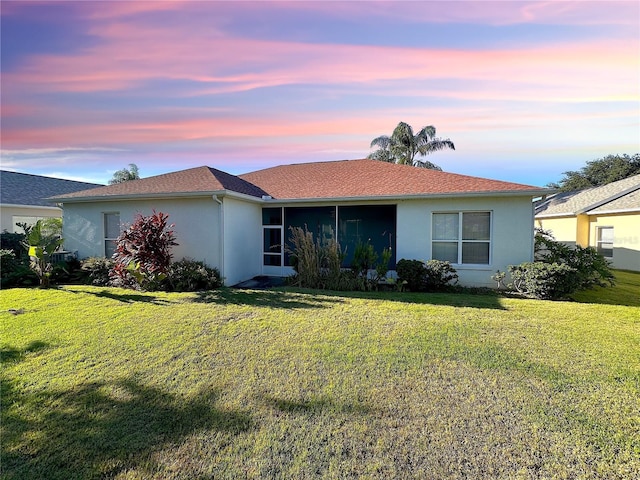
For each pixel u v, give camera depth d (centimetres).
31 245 973
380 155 2808
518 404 334
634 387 364
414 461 260
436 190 1028
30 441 286
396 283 971
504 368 412
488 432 292
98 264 1063
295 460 262
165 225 966
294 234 1097
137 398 353
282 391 365
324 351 470
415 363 429
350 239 1273
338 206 1238
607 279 985
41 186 1905
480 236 1021
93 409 333
